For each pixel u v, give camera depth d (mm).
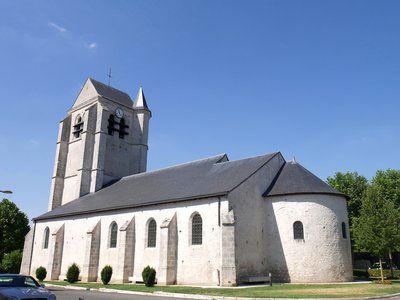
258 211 24969
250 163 27781
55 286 26422
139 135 43906
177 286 22344
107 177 39719
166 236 24484
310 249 23391
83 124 41438
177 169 33250
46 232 36344
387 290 18234
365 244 24578
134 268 26875
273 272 23969
